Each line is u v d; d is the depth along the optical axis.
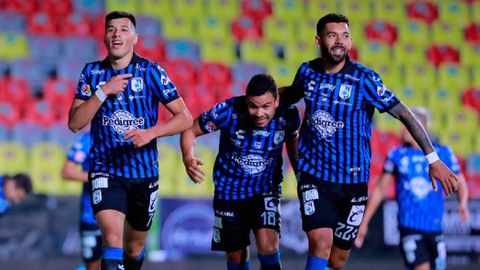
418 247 30.47
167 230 41.31
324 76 21.83
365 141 22.19
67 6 65.50
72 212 40.56
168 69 61.66
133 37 21.52
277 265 23.80
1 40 61.34
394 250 42.06
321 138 21.97
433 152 21.45
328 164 22.05
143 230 23.33
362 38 69.75
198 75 62.06
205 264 41.53
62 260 40.06
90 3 66.19
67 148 53.97
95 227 31.73
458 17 72.94
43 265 39.69
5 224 39.62
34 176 49.84
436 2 73.56
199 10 68.81
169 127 21.23
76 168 31.56
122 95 21.44
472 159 55.53
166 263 40.88
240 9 69.81
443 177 21.38
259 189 23.95
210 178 49.69
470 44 71.00
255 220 23.94
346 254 23.58
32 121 56.00
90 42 62.72
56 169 50.31
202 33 66.69
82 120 20.69
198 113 58.81
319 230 21.95
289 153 24.27
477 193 54.53
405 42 70.31
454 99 64.44
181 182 49.06
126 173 21.92
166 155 50.53
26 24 63.31
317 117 21.89
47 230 40.12
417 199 30.48
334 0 72.19
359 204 22.55
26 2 64.75
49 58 61.28
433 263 30.75
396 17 72.06
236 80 62.66
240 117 23.14
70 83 58.66
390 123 59.22
